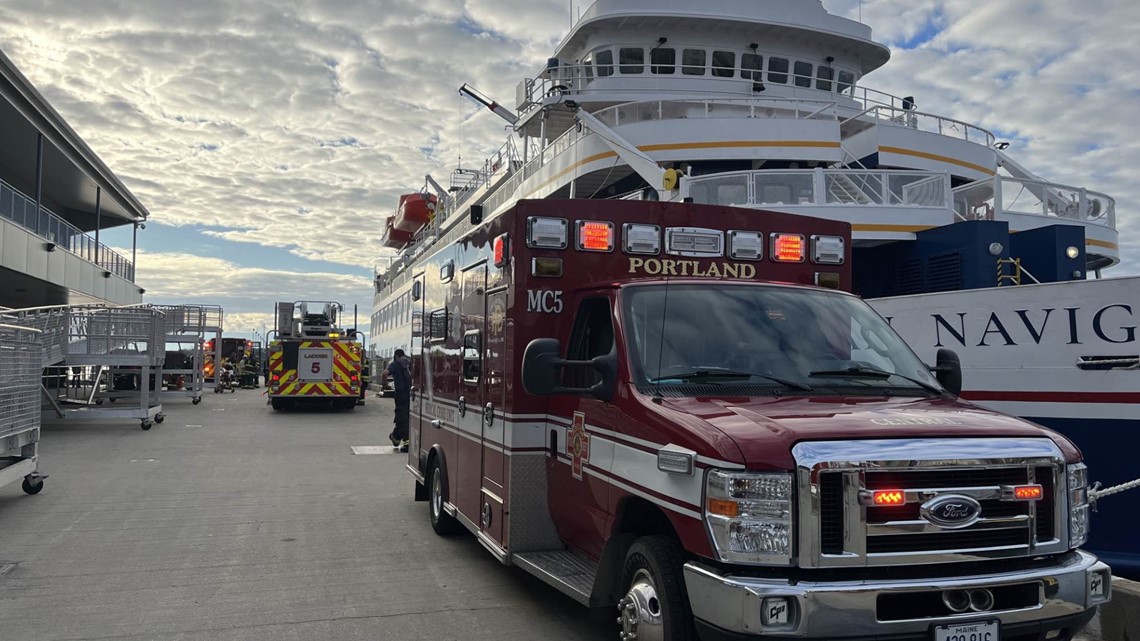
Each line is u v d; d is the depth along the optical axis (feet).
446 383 25.11
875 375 15.20
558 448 17.74
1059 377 21.70
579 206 18.57
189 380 114.11
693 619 12.43
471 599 19.52
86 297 108.27
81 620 17.67
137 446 48.37
